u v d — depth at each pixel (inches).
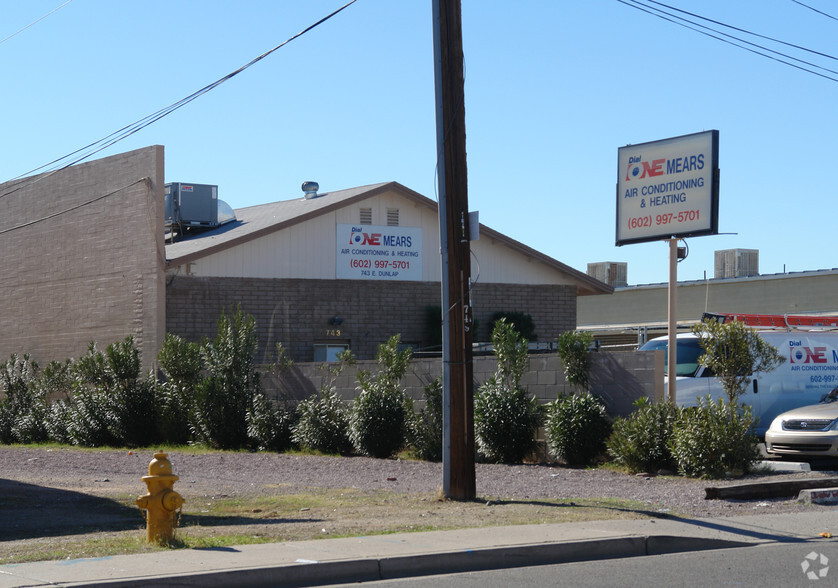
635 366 679.1
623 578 337.1
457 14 522.3
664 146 717.3
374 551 359.3
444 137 522.0
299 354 1163.9
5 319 1332.4
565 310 1347.2
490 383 735.7
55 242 1248.8
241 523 446.3
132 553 356.8
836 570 349.4
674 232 702.5
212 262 1119.0
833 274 1638.8
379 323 1219.9
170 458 804.6
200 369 966.4
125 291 1130.0
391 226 1238.9
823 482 542.0
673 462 633.6
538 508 478.3
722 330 627.2
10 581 306.0
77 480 647.8
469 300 523.2
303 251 1178.0
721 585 324.8
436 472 676.7
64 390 1080.2
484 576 343.6
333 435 818.8
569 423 679.1
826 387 852.6
